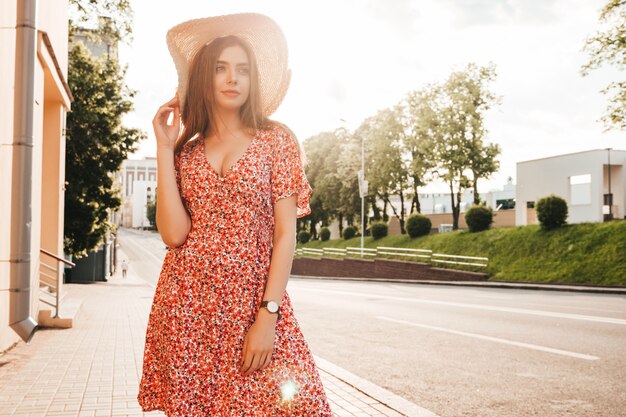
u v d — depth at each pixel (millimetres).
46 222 12320
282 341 1683
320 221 59219
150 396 1750
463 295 16719
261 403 1645
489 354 7090
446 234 30344
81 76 21156
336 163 49438
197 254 1712
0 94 6461
